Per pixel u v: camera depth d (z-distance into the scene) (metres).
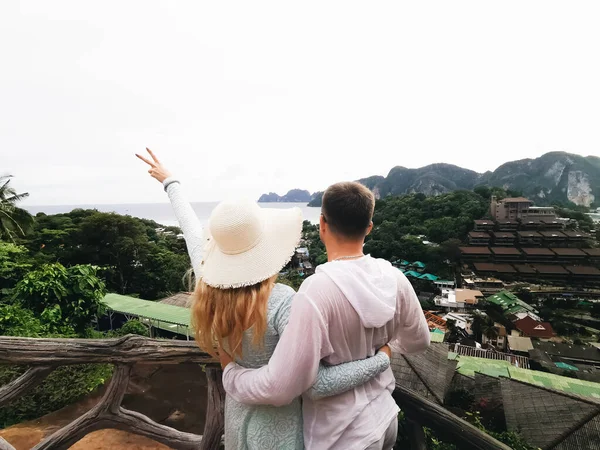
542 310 39.03
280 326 0.75
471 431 1.04
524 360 22.44
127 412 1.27
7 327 5.24
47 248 25.31
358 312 0.70
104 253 26.69
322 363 0.75
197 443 1.27
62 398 4.03
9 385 1.04
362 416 0.73
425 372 8.96
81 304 6.85
